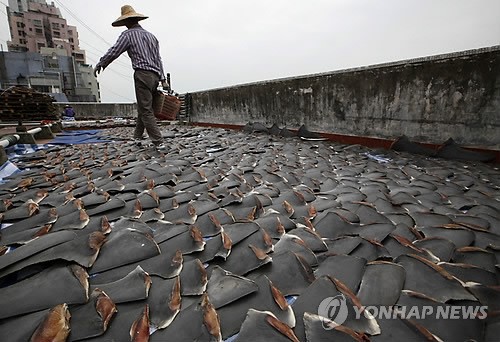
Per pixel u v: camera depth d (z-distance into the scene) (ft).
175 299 3.57
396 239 4.93
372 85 15.90
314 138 19.29
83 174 9.99
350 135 17.61
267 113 25.39
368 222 5.77
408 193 7.38
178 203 6.98
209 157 13.00
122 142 18.66
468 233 5.06
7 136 15.03
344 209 6.24
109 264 4.38
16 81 114.21
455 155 11.96
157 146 16.12
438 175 9.39
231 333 3.11
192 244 4.85
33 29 184.55
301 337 3.02
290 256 4.36
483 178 8.96
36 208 6.68
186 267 4.18
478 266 4.17
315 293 3.56
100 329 3.10
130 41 15.62
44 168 11.51
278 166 10.86
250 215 6.13
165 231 5.44
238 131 26.17
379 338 2.97
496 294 3.50
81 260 4.39
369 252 4.57
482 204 6.61
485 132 11.50
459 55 11.92
